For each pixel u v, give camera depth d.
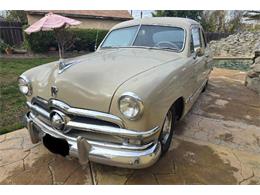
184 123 3.67
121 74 2.11
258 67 5.87
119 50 3.20
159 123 2.05
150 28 3.39
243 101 4.96
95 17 16.38
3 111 3.95
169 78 2.18
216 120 3.83
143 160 1.94
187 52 3.04
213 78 7.51
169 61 2.65
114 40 3.61
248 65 12.06
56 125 2.14
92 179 2.31
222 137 3.21
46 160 2.59
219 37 20.73
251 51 16.12
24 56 11.66
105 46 3.64
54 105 2.12
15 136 3.10
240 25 27.16
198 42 3.71
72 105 2.03
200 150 2.84
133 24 3.58
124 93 1.81
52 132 2.21
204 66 4.01
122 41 3.50
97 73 2.12
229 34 20.80
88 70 2.19
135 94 1.79
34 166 2.48
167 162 2.58
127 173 2.39
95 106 1.94
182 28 3.23
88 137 2.10
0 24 13.35
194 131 3.38
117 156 1.94
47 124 2.32
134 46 3.32
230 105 4.67
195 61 3.20
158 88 1.96
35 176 2.34
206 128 3.49
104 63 2.41
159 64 2.47
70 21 10.42
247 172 2.43
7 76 6.48
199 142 3.04
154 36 3.30
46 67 2.62
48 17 10.00
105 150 1.98
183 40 3.12
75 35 13.71
